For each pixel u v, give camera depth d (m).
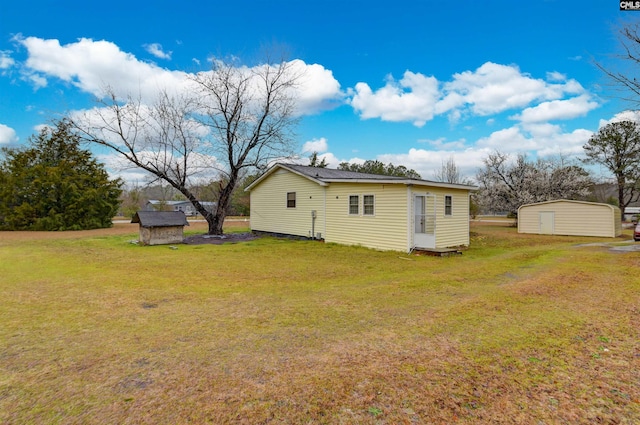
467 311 4.59
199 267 8.52
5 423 2.23
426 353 3.25
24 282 6.66
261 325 4.16
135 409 2.38
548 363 3.01
